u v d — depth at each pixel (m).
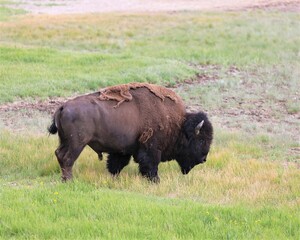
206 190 36.16
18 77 68.06
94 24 103.25
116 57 80.69
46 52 81.81
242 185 37.09
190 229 27.69
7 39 92.19
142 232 26.86
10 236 26.75
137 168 42.38
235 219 29.73
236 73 75.88
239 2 133.00
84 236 26.23
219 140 49.59
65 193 33.09
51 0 149.50
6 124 53.19
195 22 106.00
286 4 126.25
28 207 30.09
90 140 37.12
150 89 39.12
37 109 58.69
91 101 37.09
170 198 34.28
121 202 31.41
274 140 49.91
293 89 67.44
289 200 34.59
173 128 39.41
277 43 91.38
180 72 73.06
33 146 45.19
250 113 59.50
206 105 61.72
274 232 27.89
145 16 111.31
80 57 79.19
